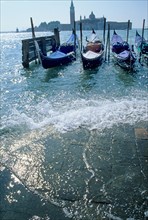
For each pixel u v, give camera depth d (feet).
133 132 19.75
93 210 11.44
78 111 25.23
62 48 73.67
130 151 16.74
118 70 54.80
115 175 14.01
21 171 14.62
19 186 13.21
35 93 37.24
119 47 67.05
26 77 50.90
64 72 54.75
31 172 14.49
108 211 11.36
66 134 19.80
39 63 66.74
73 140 18.65
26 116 25.57
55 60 57.72
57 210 11.49
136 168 14.66
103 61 66.69
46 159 15.94
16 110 28.45
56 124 22.04
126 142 18.04
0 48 152.25
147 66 59.00
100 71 54.29
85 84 42.29
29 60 62.08
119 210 11.41
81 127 21.08
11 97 35.32
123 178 13.70
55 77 49.83
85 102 30.27
